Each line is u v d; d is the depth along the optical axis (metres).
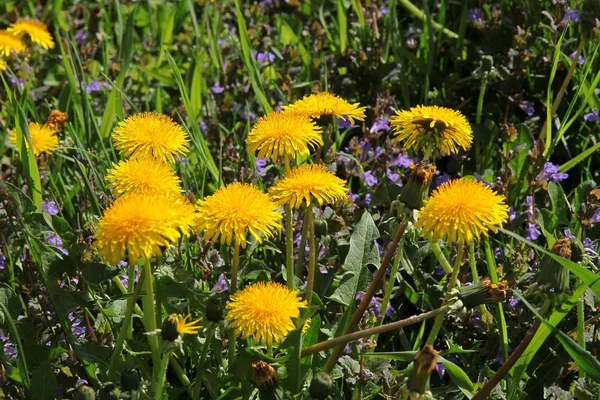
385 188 1.02
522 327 1.00
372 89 1.26
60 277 0.94
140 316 0.95
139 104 1.29
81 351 0.91
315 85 1.23
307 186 0.90
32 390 0.91
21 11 1.49
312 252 0.93
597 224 1.06
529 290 0.88
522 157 1.13
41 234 0.95
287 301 0.88
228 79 1.26
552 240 1.01
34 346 0.95
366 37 1.31
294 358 0.88
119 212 0.84
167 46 1.38
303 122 0.93
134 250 0.84
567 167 1.10
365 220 0.97
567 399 0.94
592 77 1.19
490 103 1.24
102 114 1.27
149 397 0.88
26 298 1.05
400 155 1.13
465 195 0.87
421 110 0.95
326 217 1.04
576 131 1.21
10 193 0.95
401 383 0.93
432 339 0.91
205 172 1.11
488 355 1.00
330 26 1.43
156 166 0.90
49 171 1.11
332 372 0.93
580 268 0.86
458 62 1.26
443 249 1.05
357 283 0.95
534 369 0.99
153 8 1.49
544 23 1.26
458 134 0.95
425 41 1.29
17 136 1.01
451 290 0.89
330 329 0.96
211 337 0.91
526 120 1.20
